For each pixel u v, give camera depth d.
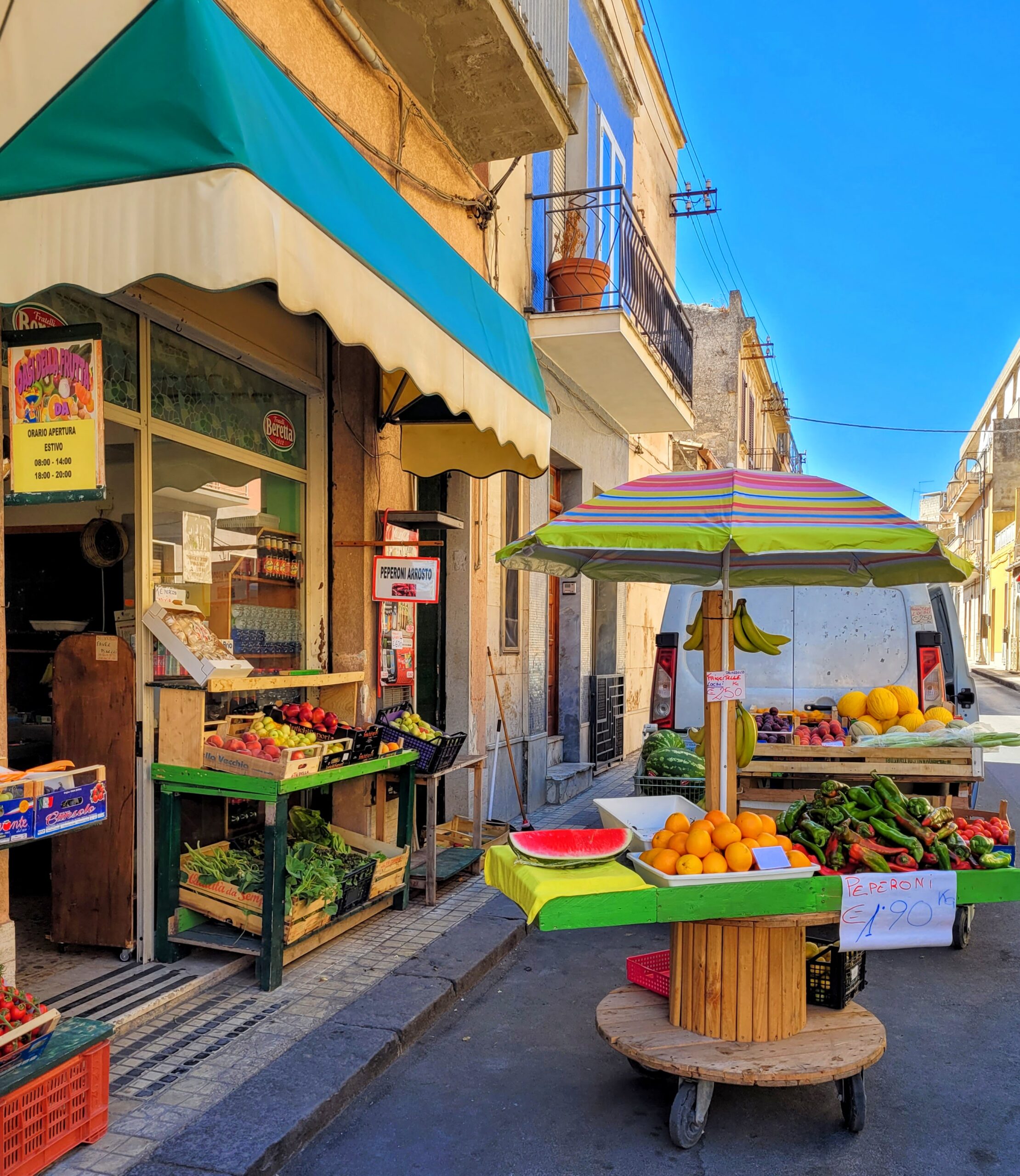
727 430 24.94
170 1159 3.03
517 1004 4.73
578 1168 3.23
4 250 3.22
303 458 6.32
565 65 7.38
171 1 3.28
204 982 4.48
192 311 5.05
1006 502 48.94
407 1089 3.78
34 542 6.40
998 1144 3.40
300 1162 3.23
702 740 4.62
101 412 3.23
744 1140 3.42
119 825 4.69
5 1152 2.81
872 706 6.64
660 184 15.39
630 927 6.14
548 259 10.28
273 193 3.17
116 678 4.71
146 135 3.14
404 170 6.53
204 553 5.30
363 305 3.83
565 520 3.67
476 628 8.13
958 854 3.59
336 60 5.74
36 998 4.22
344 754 5.02
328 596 6.34
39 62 3.39
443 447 7.05
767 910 3.34
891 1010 4.75
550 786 10.24
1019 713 23.19
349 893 5.15
